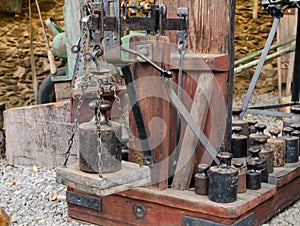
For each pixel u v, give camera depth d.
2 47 5.09
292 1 2.82
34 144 3.39
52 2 5.18
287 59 5.48
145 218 2.10
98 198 2.24
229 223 1.86
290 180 2.39
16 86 5.19
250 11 5.81
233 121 2.63
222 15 2.17
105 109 1.80
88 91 2.38
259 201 2.03
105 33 1.79
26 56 5.18
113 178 1.72
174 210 2.01
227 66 2.18
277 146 2.44
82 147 1.79
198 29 2.24
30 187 2.93
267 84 5.90
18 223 2.33
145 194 2.07
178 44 2.10
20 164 3.44
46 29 5.17
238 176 2.02
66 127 3.30
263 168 2.23
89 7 1.74
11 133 3.43
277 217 2.34
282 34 5.32
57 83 3.86
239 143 2.45
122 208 2.17
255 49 5.89
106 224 2.24
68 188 2.34
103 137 1.75
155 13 1.96
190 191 2.05
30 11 4.96
